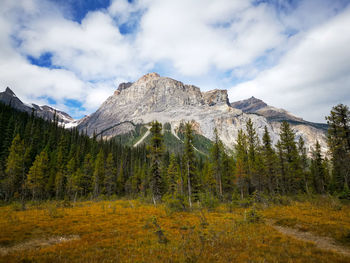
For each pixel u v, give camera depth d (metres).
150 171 36.69
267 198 29.45
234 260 9.18
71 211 25.17
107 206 31.05
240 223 17.16
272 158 40.84
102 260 9.46
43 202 40.34
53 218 19.72
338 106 31.03
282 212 21.55
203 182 49.50
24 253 10.32
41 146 75.44
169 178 48.78
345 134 30.14
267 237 12.98
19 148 54.44
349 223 14.39
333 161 36.62
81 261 9.29
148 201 37.31
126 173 91.38
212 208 26.62
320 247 10.98
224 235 13.60
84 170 65.31
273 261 8.83
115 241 12.64
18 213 23.22
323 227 14.12
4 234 13.49
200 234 12.13
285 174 41.19
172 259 9.35
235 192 38.44
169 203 26.28
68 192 57.53
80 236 14.13
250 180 43.81
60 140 79.75
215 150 45.91
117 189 76.56
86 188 65.19
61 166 62.06
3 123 71.81
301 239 12.75
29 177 48.00
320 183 49.50
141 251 10.73
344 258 8.86
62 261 9.25
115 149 113.69
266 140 42.75
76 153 74.25
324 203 23.48
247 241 12.15
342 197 28.25
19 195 51.53
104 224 17.38
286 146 41.62
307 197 29.69
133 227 16.61
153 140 35.59
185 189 47.22
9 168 49.47
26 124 84.38
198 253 9.91
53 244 12.38
